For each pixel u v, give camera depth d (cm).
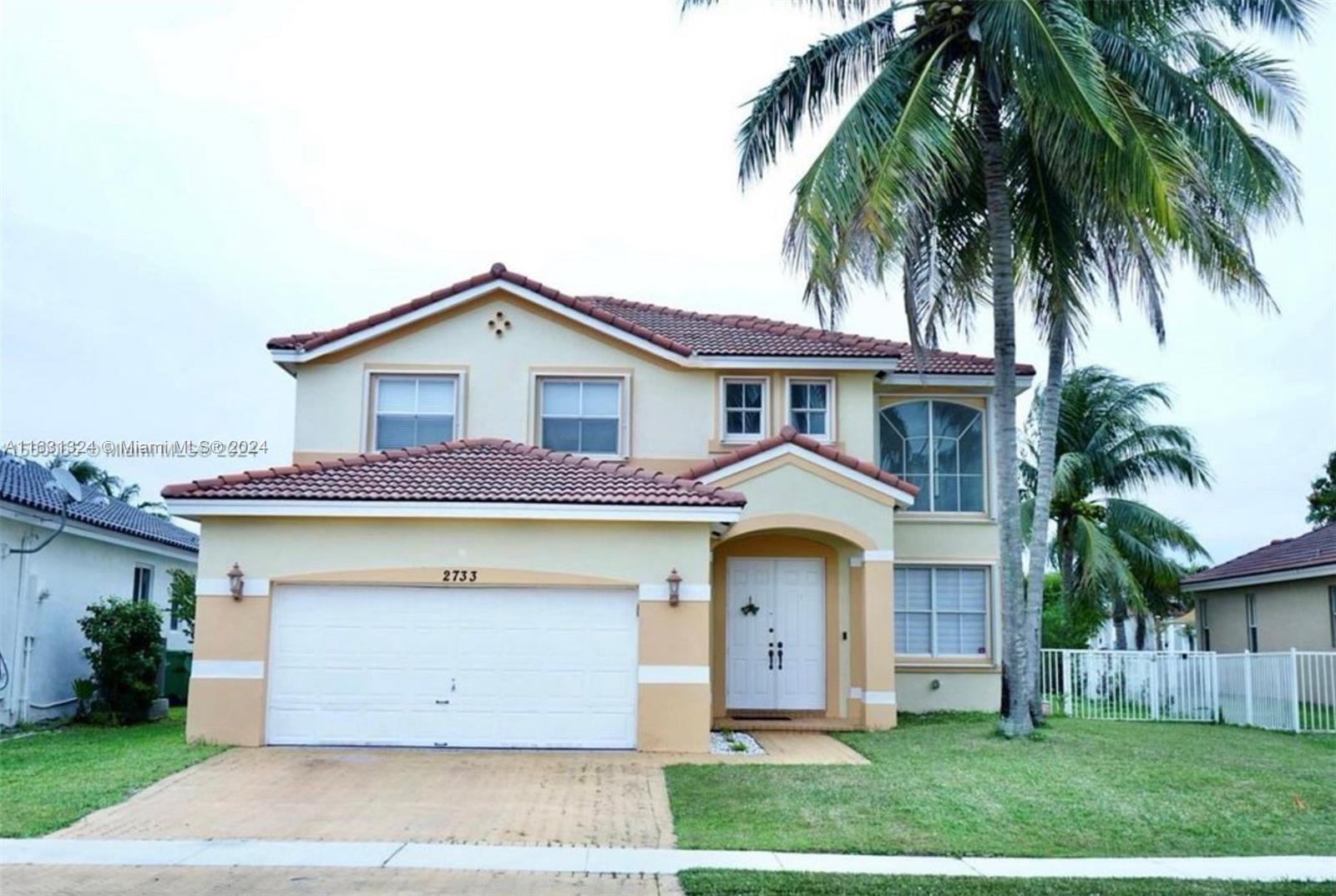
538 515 1623
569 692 1627
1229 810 1288
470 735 1612
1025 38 1545
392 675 1620
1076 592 3353
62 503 2020
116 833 1109
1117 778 1436
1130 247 1739
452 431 2052
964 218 1911
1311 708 2016
